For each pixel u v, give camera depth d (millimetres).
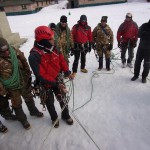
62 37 4277
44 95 2760
